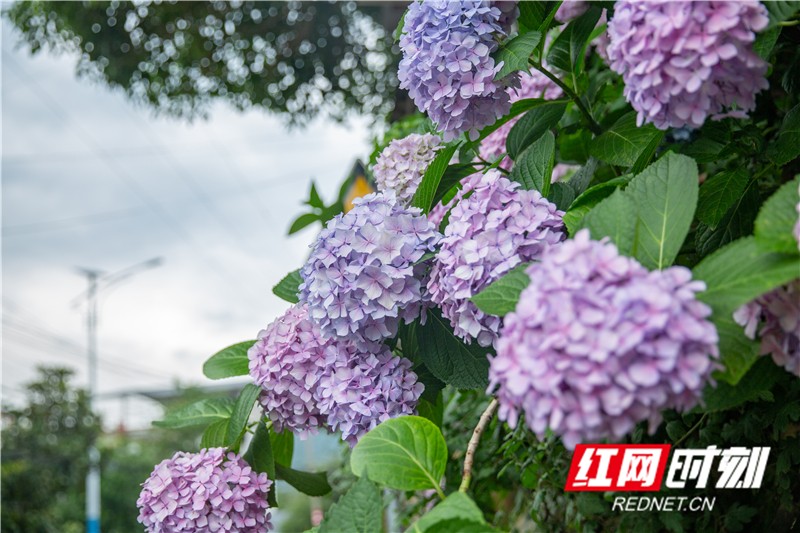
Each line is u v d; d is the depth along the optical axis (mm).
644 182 1114
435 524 1005
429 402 1687
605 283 899
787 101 1867
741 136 1638
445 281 1291
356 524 1127
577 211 1295
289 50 8852
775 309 986
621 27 1166
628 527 1764
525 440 2094
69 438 17062
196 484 1580
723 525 1642
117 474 20344
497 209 1277
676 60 1092
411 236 1439
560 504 2062
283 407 1620
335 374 1489
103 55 8820
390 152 1881
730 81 1128
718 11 1079
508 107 1594
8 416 16891
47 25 8820
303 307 1633
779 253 956
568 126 1896
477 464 2449
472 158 2025
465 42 1522
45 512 15953
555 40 1871
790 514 1603
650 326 849
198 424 1876
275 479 1753
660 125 1172
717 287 979
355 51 8906
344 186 3117
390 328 1468
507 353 929
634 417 872
